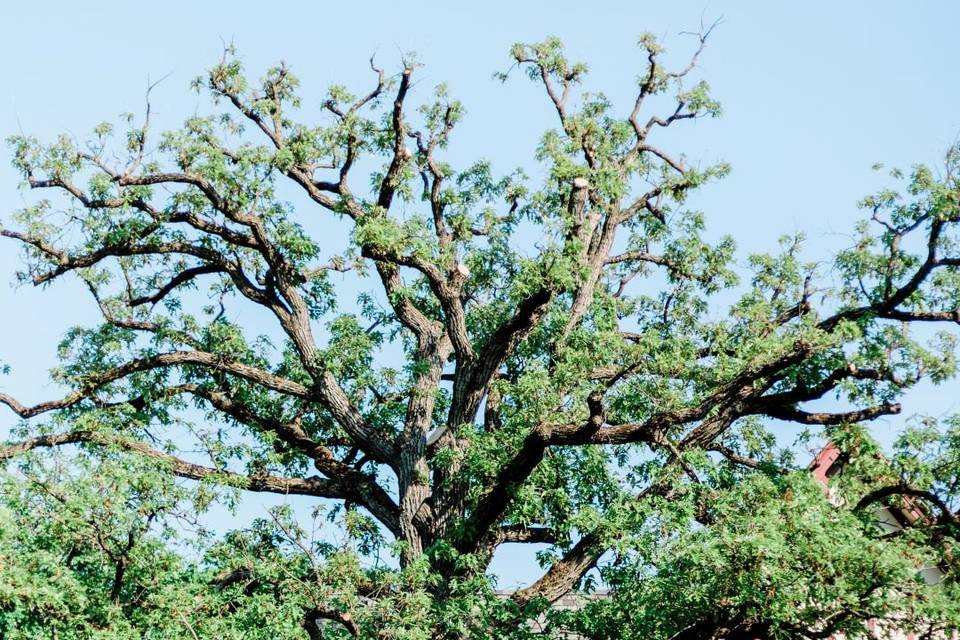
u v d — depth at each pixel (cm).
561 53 5003
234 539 3862
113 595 3403
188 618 3475
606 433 3884
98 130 4322
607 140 4850
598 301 4884
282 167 4525
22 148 4278
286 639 3509
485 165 4953
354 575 3706
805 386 4084
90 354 4616
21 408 4359
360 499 4531
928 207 3962
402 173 4609
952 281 4116
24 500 3403
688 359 4509
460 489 4297
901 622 3372
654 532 3725
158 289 4750
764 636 3472
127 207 4341
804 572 3362
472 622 3694
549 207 4816
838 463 4422
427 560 3781
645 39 5009
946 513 3797
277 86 4734
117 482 3441
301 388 4581
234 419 4650
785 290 4725
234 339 4538
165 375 4684
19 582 3123
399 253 4309
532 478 4284
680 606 3522
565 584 4016
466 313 4844
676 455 3966
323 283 4869
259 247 4553
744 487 3647
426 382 4578
